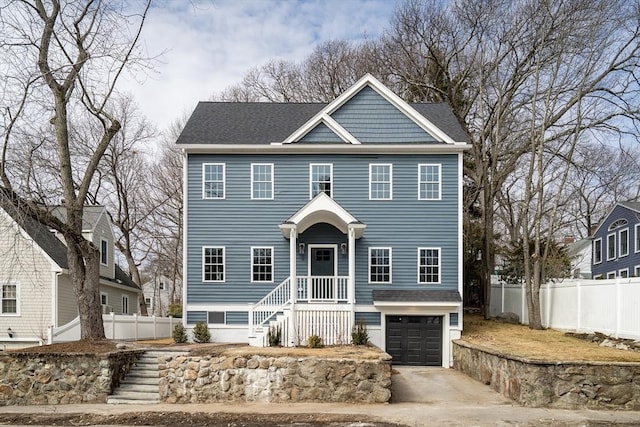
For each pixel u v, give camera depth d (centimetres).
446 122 2328
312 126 2153
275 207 2144
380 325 2058
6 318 2258
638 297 1548
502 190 4066
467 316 2675
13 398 1395
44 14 1573
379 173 2147
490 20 2869
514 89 2861
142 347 1603
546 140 2689
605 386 1256
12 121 1482
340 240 2125
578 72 2441
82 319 1656
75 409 1308
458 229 2116
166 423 1170
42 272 2277
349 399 1380
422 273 2109
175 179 4419
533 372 1295
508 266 2823
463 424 1122
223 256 2123
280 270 2120
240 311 2092
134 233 4369
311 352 1488
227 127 2284
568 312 2000
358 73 4131
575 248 4788
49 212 1554
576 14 2347
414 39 3544
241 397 1404
